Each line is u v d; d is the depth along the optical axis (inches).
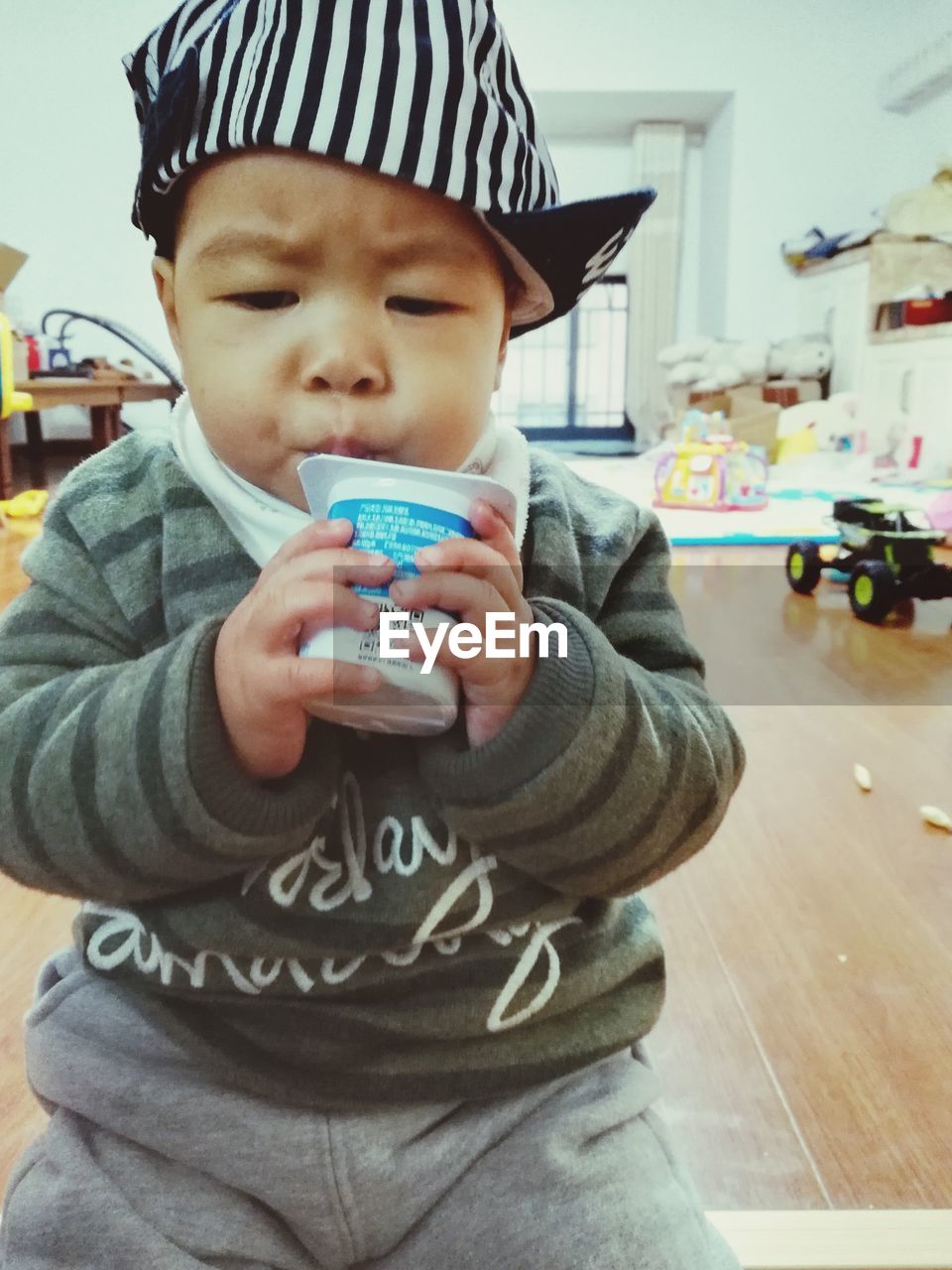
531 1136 19.4
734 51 189.0
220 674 16.6
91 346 189.3
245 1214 18.7
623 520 24.9
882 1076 27.5
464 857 19.4
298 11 17.0
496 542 16.4
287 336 17.7
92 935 20.7
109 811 16.9
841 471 141.9
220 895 19.1
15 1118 25.3
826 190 194.5
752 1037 29.0
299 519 20.4
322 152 16.7
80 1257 17.9
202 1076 19.5
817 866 37.9
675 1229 18.7
